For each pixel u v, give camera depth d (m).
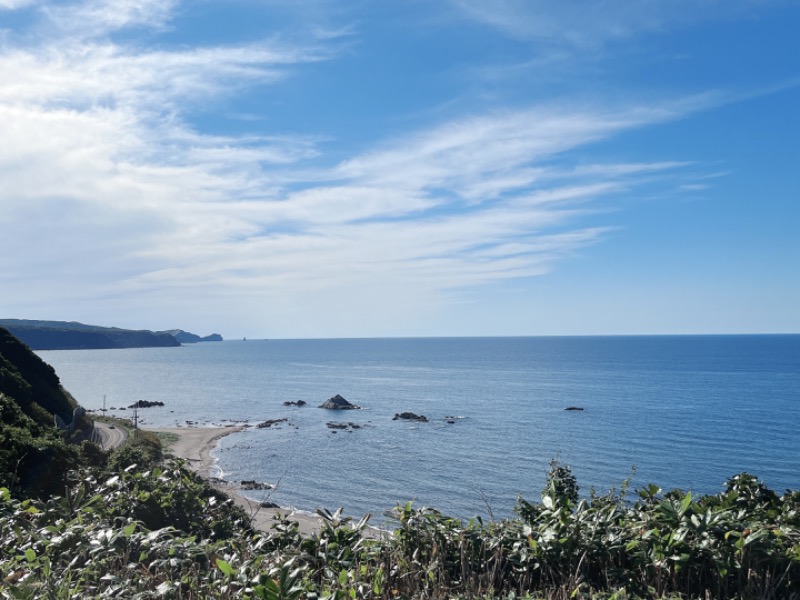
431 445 66.75
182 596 4.42
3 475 13.03
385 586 4.60
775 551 4.66
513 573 4.90
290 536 5.34
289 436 74.00
